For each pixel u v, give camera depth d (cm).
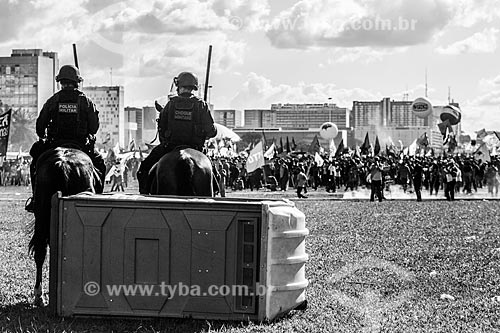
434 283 1719
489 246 2427
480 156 7119
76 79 1554
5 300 1488
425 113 8344
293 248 1303
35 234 1426
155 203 1270
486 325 1318
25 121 13888
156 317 1273
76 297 1288
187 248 1266
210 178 1485
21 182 7438
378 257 2134
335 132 9381
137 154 7544
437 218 3566
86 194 1337
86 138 1559
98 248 1280
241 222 1268
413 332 1262
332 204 4672
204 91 1967
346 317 1353
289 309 1319
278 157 7144
